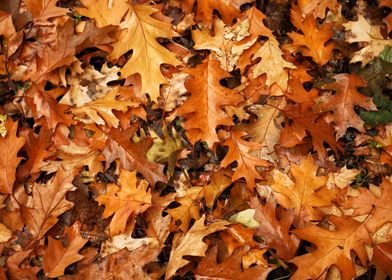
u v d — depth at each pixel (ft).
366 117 3.67
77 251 3.39
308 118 3.61
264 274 3.36
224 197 3.64
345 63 3.79
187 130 3.59
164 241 3.50
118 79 3.64
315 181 3.54
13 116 3.62
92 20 3.57
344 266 3.40
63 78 3.62
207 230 3.40
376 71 3.72
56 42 3.61
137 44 3.61
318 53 3.70
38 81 3.58
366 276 3.53
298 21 3.67
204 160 3.67
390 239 3.48
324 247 3.40
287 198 3.54
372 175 3.69
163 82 3.61
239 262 3.40
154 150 3.58
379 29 3.75
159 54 3.60
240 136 3.60
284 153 3.64
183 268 3.45
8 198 3.48
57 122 3.57
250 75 3.69
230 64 3.68
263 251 3.47
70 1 3.73
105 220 3.55
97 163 3.57
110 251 3.48
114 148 3.53
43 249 3.44
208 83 3.56
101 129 3.59
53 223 3.44
